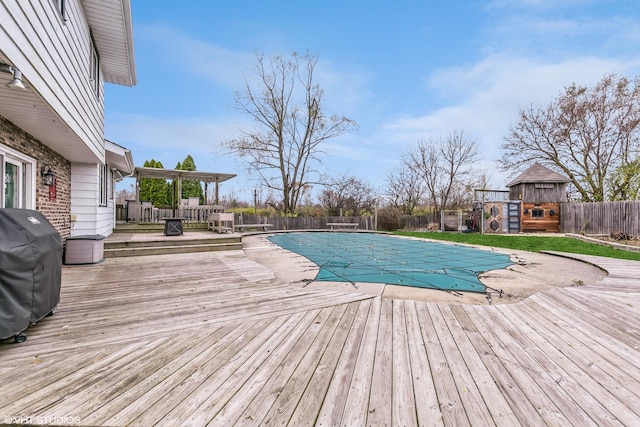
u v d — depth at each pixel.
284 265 6.91
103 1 5.27
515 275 6.05
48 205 6.01
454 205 23.02
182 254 7.87
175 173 13.46
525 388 2.15
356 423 1.79
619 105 16.69
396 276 5.79
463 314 3.68
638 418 1.85
